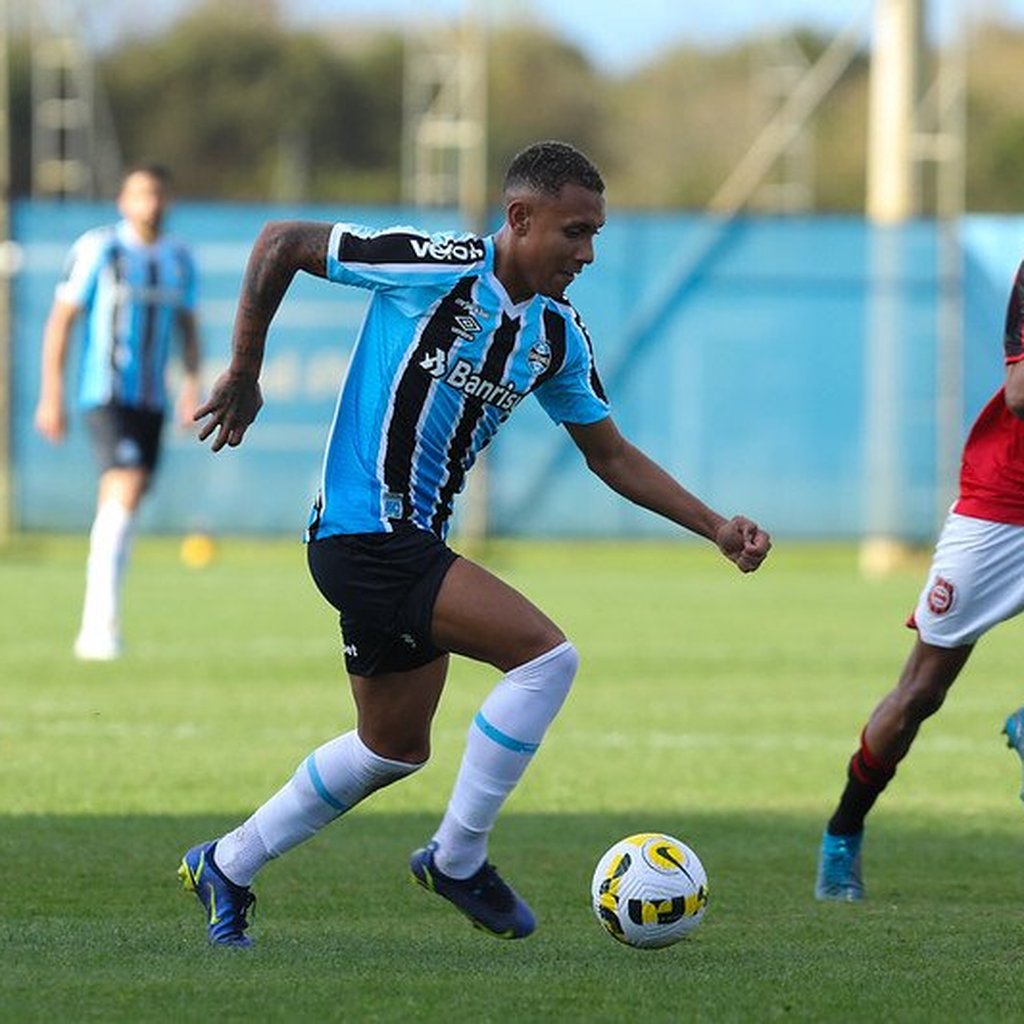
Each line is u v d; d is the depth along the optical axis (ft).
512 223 68.33
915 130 268.21
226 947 68.39
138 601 210.18
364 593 68.23
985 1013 59.52
